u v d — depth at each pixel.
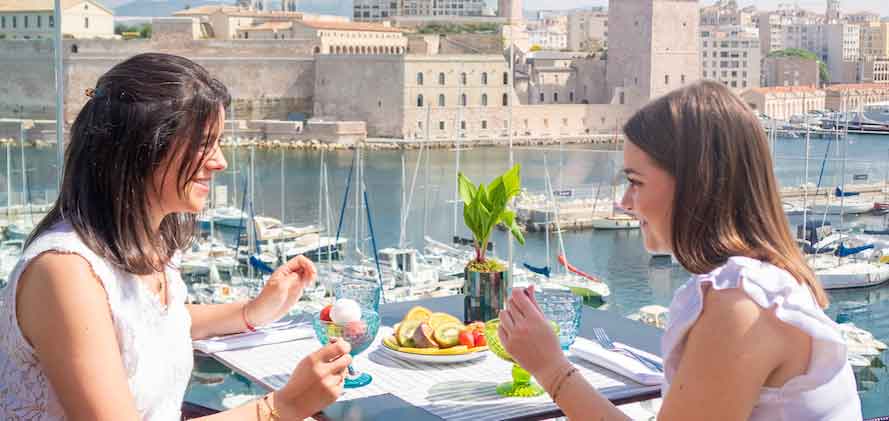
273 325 2.69
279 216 35.69
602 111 69.38
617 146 52.16
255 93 67.75
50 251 1.64
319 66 66.56
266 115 67.88
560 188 39.56
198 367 2.57
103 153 1.69
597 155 57.38
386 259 25.09
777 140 47.12
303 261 2.56
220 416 1.79
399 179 47.41
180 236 2.01
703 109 1.67
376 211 36.97
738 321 1.59
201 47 68.38
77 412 1.60
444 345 2.45
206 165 1.79
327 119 66.31
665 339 1.70
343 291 2.39
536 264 28.91
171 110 1.69
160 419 1.83
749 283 1.59
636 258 28.83
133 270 1.71
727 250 1.66
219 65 68.00
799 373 1.62
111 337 1.65
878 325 20.11
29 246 1.66
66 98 64.25
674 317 1.67
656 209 1.74
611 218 33.94
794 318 1.58
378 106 64.31
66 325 1.61
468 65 64.31
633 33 72.00
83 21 70.12
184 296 1.98
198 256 24.38
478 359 2.46
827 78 83.62
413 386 2.25
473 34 79.19
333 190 42.81
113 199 1.70
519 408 2.10
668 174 1.71
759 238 1.67
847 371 1.66
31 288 1.63
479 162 55.50
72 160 1.72
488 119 65.19
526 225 34.31
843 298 21.80
